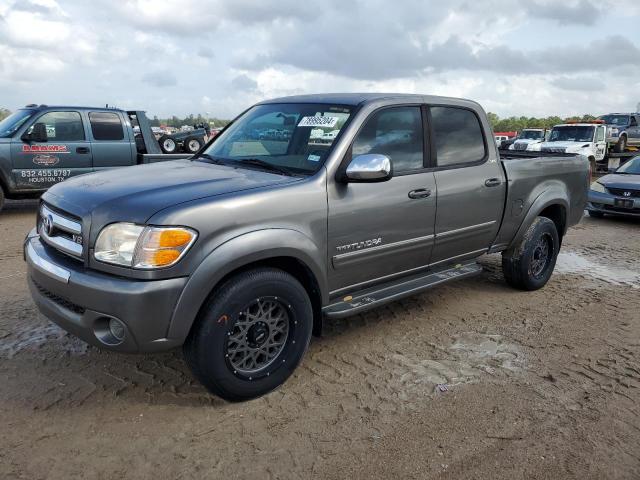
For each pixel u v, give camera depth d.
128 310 2.71
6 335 4.05
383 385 3.47
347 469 2.64
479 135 4.68
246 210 3.02
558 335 4.40
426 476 2.61
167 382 3.41
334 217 3.46
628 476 2.66
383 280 4.01
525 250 5.23
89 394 3.25
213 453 2.73
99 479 2.52
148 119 11.21
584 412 3.22
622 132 22.77
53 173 9.60
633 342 4.30
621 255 7.48
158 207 2.83
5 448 2.72
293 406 3.19
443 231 4.29
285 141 3.87
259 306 3.15
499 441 2.90
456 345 4.14
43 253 3.23
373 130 3.79
